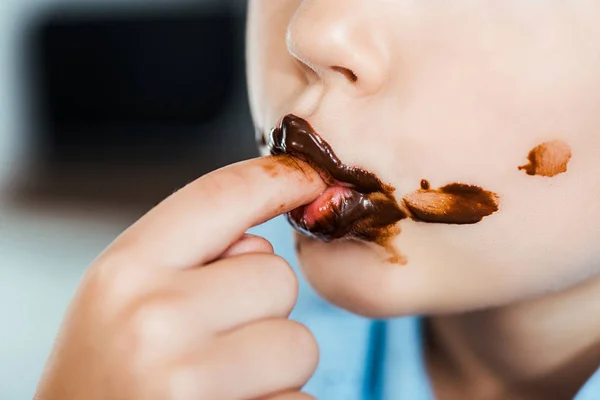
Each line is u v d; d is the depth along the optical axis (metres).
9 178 1.42
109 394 0.24
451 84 0.24
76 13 1.44
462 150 0.24
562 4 0.24
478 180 0.24
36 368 0.70
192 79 1.39
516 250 0.26
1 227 1.17
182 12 1.38
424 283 0.26
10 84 1.51
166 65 1.40
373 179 0.25
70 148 1.47
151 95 1.42
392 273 0.26
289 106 0.26
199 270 0.25
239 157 1.37
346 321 0.37
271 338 0.25
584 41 0.24
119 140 1.45
